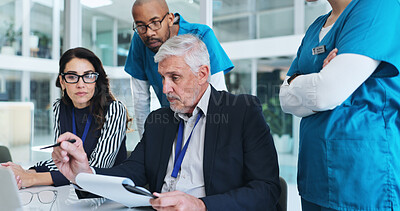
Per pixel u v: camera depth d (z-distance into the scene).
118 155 1.46
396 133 0.92
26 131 3.63
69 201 1.00
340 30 0.99
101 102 1.41
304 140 1.07
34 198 1.01
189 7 2.13
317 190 1.01
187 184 1.05
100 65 1.43
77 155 1.00
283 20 3.07
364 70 0.87
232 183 1.02
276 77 3.01
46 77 3.78
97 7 2.83
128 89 2.17
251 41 3.11
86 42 2.90
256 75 3.09
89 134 1.41
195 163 1.06
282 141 2.99
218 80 1.53
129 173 1.14
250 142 1.03
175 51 1.02
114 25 2.82
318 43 1.08
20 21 3.74
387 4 0.91
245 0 3.26
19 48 3.73
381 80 0.94
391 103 0.92
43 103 3.76
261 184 0.96
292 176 2.71
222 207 0.86
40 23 3.77
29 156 3.58
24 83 3.71
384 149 0.90
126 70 1.85
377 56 0.86
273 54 3.03
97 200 1.01
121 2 2.74
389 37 0.88
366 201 0.90
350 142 0.93
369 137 0.91
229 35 3.32
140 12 1.45
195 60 1.04
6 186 0.67
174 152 1.13
